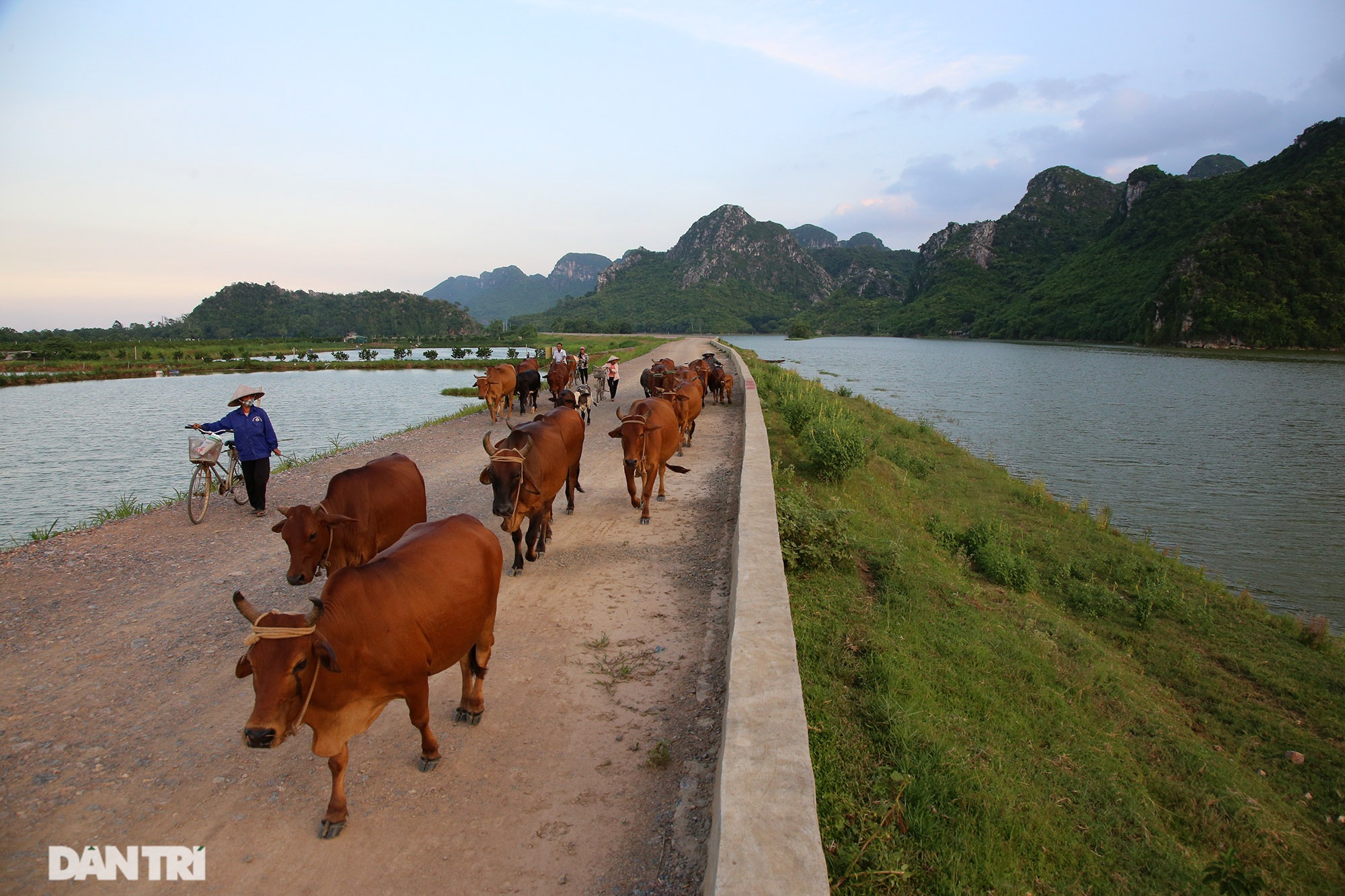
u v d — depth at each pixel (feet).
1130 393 145.69
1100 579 41.45
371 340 404.16
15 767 12.76
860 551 27.50
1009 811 13.06
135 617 19.35
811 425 44.19
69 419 99.55
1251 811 19.11
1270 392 145.79
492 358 236.02
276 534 27.40
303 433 81.15
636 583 21.33
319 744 10.73
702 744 13.17
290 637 9.82
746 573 17.16
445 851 10.68
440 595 12.15
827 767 12.37
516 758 12.89
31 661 16.75
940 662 19.92
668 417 29.78
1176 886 13.78
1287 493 65.57
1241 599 39.55
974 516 50.24
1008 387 156.66
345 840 10.93
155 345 302.45
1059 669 24.14
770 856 8.04
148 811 11.65
